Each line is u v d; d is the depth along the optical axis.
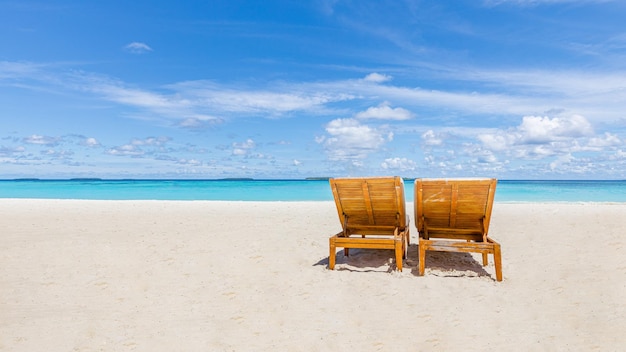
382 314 4.05
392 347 3.30
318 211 13.89
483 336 3.49
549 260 6.34
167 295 4.75
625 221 10.09
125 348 3.32
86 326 3.80
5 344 3.39
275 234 8.93
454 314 4.03
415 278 5.34
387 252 6.98
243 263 6.29
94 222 10.88
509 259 6.45
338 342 3.41
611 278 5.27
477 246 5.30
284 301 4.50
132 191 42.62
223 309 4.27
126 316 4.07
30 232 9.16
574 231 8.88
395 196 5.86
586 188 40.81
